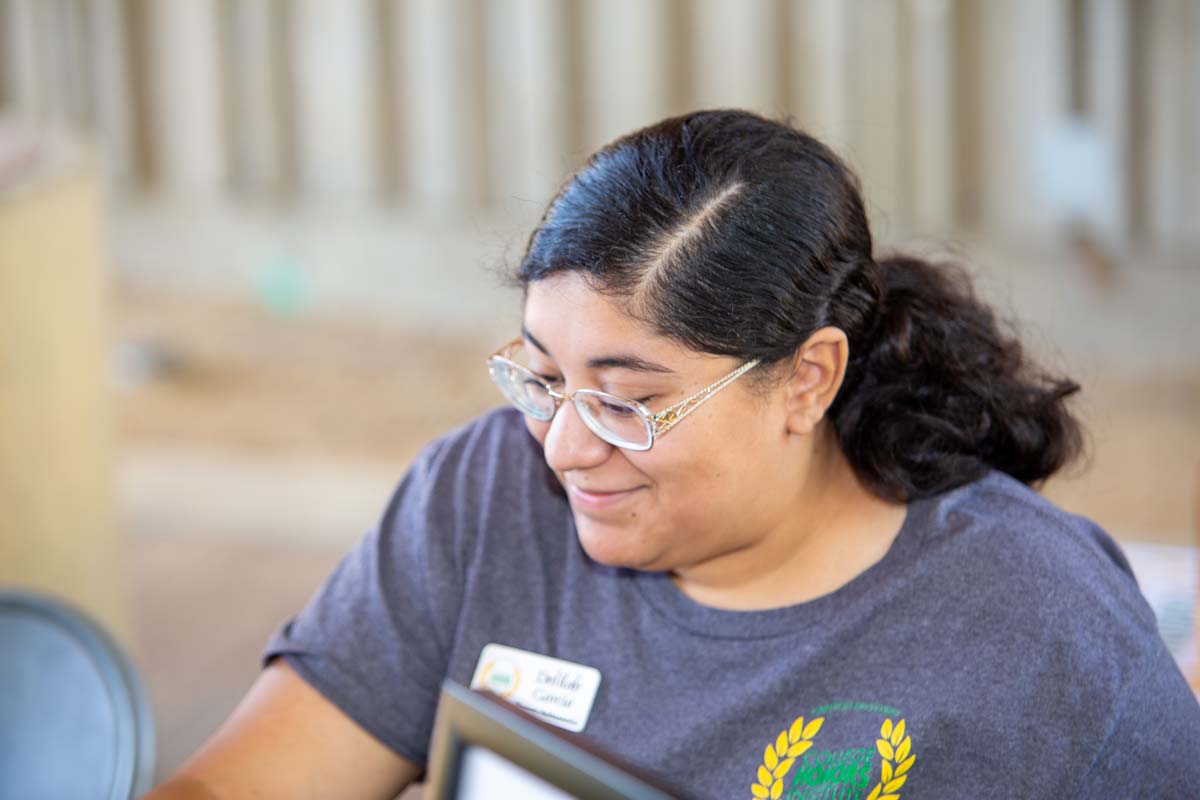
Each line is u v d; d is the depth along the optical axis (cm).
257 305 523
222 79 539
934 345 113
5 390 199
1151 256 445
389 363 471
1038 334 134
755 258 97
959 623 105
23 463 204
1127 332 438
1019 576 105
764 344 98
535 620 116
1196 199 437
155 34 543
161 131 553
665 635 111
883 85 465
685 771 106
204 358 474
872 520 111
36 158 227
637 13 490
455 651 117
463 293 511
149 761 131
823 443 112
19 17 545
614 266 95
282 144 542
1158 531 326
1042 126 451
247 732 116
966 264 131
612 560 105
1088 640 103
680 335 96
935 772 103
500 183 522
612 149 103
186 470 394
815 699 105
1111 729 101
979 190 465
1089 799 102
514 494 120
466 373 461
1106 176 446
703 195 97
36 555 209
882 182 468
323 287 529
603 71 502
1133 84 439
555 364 100
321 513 370
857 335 109
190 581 335
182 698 281
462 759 77
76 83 549
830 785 103
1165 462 365
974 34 454
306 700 118
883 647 105
